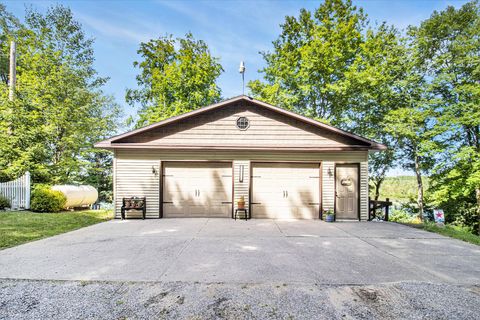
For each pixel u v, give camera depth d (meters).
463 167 12.34
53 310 2.73
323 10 17.17
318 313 2.73
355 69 15.21
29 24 18.77
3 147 11.50
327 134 9.23
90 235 6.20
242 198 8.73
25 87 13.98
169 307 2.82
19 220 7.69
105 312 2.71
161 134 9.09
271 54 19.27
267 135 9.23
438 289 3.34
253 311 2.75
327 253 4.86
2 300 2.93
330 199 8.92
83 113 16.05
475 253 4.95
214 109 9.24
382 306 2.90
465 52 12.75
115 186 8.80
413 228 7.41
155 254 4.68
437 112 13.34
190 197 8.98
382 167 17.92
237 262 4.27
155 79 19.41
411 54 14.56
